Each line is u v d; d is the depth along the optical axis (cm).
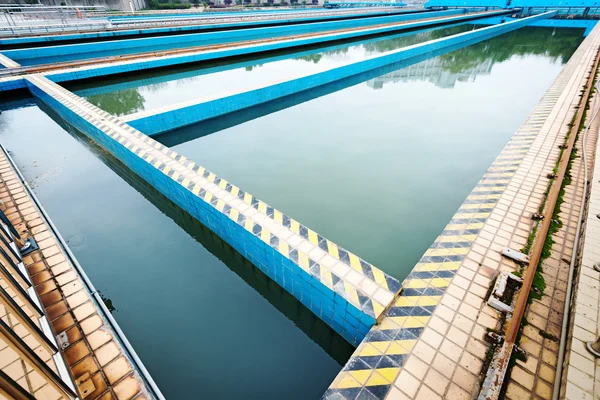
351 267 300
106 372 219
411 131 736
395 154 636
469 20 3184
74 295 270
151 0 3497
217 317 338
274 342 319
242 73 1257
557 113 715
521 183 458
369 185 538
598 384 213
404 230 441
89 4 2762
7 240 292
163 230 461
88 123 627
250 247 356
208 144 684
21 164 603
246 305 355
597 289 279
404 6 4594
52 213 477
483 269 317
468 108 877
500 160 530
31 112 863
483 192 442
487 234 363
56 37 1448
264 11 3359
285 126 769
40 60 1287
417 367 235
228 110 817
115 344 236
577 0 2978
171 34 1788
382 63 1280
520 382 226
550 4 3186
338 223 452
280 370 294
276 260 327
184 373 285
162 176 461
